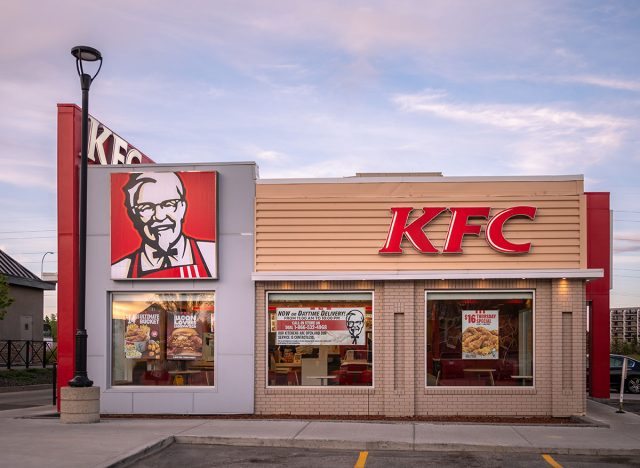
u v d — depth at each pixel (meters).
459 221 15.71
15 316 33.91
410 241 15.78
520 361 15.74
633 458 11.27
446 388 15.59
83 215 14.38
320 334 15.93
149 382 16.19
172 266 15.98
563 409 15.30
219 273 16.06
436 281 15.75
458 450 11.73
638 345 58.19
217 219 16.11
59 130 16.47
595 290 20.50
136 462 10.55
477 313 15.85
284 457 11.07
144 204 16.16
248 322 15.94
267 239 16.03
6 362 32.44
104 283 16.23
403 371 15.59
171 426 13.54
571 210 15.73
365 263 15.84
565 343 15.56
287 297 16.05
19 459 10.08
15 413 16.17
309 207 16.02
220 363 15.91
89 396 14.06
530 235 15.74
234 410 15.82
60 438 11.90
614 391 24.62
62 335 16.17
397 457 11.17
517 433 12.91
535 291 15.73
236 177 16.20
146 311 16.33
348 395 15.63
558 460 11.07
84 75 14.54
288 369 15.91
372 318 15.86
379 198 15.91
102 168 16.44
